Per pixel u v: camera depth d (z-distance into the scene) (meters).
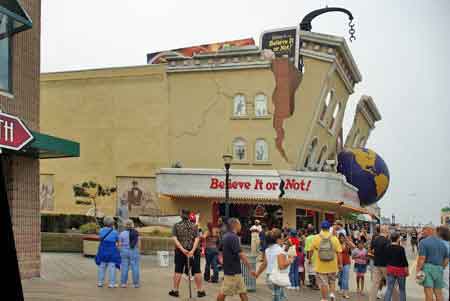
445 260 11.80
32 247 14.54
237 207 38.38
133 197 40.56
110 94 41.88
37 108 14.98
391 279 12.62
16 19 12.85
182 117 40.16
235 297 13.61
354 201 43.62
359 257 16.98
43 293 12.00
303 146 38.59
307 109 39.16
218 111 39.44
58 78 43.06
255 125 38.66
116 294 12.73
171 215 37.38
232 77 39.25
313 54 39.66
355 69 45.88
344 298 15.87
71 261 21.62
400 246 12.64
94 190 41.50
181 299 12.53
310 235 17.00
